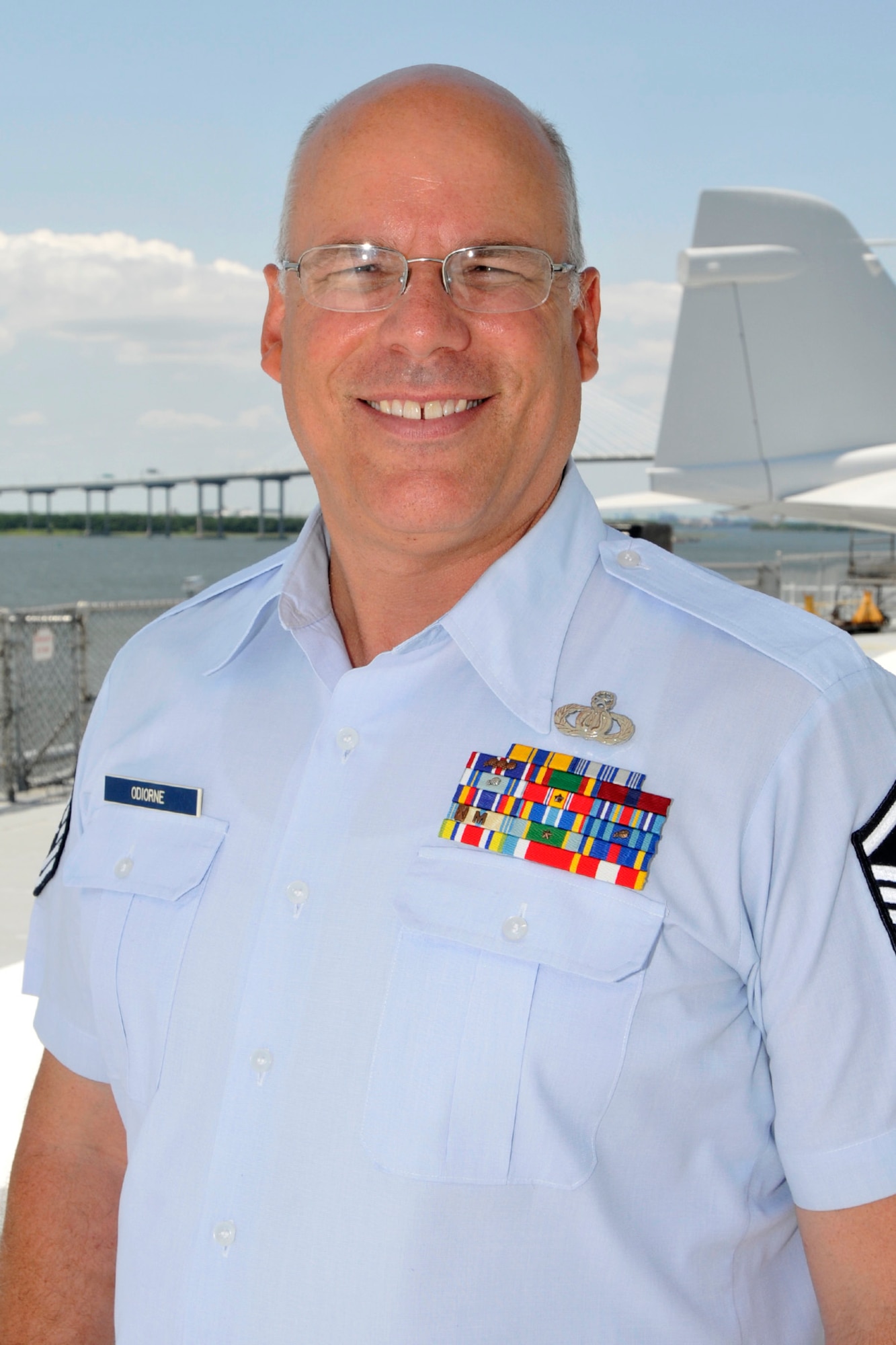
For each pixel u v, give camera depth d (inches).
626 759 42.4
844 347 666.8
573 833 41.6
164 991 45.8
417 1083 39.6
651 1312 38.4
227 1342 40.3
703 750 41.1
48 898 53.4
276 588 51.6
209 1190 41.8
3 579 3553.2
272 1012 42.3
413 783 44.5
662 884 40.3
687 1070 39.4
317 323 45.9
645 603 46.5
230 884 46.2
